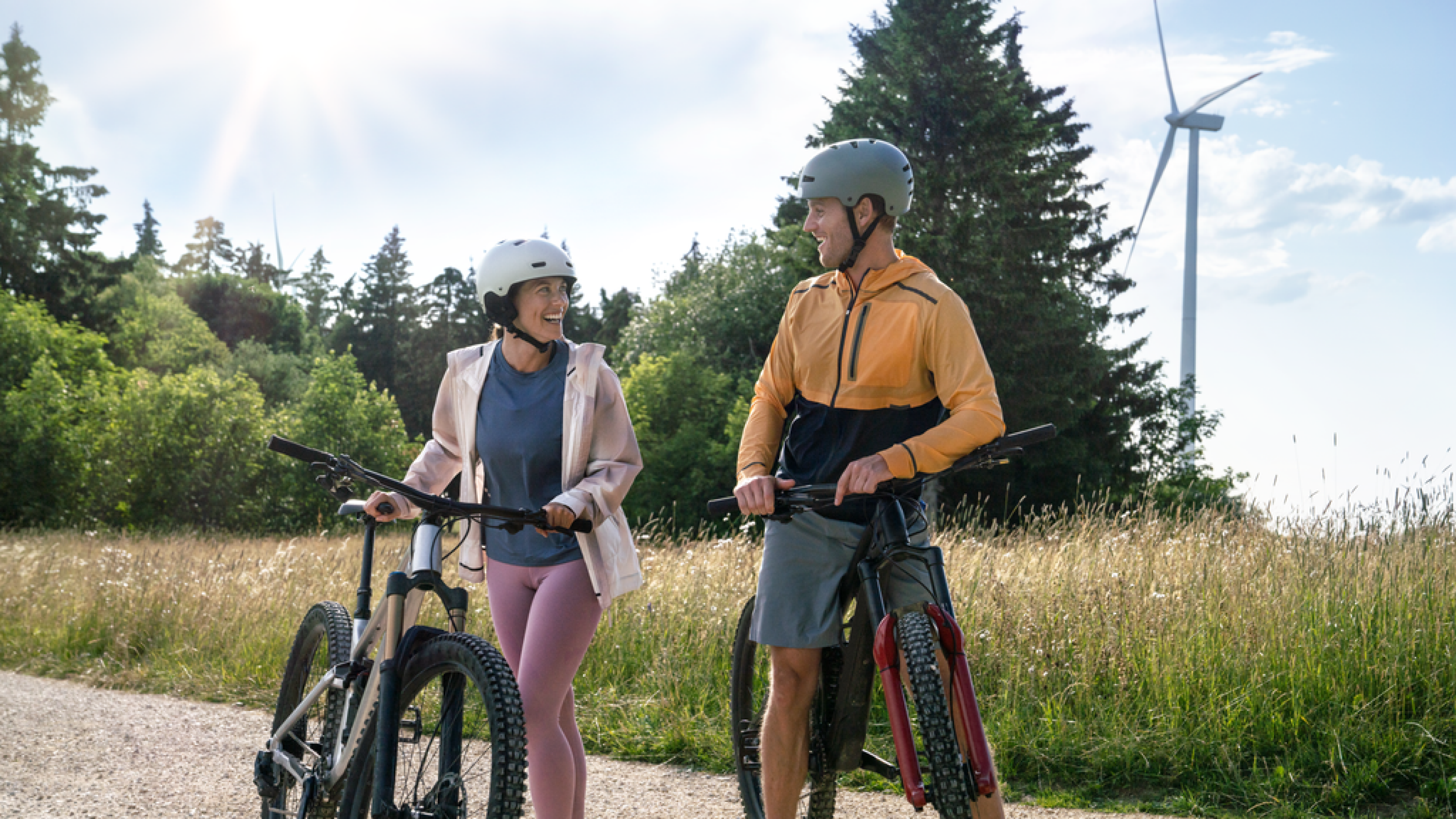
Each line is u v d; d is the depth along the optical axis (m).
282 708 3.22
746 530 7.25
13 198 43.56
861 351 2.74
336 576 8.16
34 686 6.64
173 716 5.73
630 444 3.00
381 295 76.94
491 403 3.03
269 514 32.00
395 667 2.50
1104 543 6.31
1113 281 34.31
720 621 5.94
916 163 26.95
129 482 29.95
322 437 35.25
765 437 2.93
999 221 26.80
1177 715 4.37
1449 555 5.22
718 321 36.97
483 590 7.14
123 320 51.38
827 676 2.86
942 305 2.66
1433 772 3.88
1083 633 4.99
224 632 7.25
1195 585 5.31
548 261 2.93
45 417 30.20
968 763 2.28
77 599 8.27
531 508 2.98
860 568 2.62
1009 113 27.19
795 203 35.00
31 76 44.12
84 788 4.28
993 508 25.69
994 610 5.36
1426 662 4.33
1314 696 4.32
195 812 3.96
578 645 2.83
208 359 56.53
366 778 2.53
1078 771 4.24
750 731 3.16
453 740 2.33
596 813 3.92
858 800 4.05
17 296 42.53
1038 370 25.89
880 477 2.45
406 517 2.96
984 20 28.75
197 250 97.25
